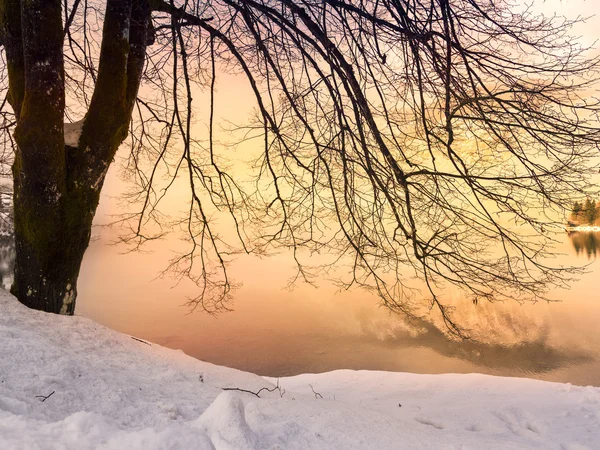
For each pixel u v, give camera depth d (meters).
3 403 2.79
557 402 6.85
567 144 4.74
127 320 24.02
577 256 59.62
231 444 2.50
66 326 5.16
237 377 5.33
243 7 5.73
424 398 7.39
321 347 19.62
